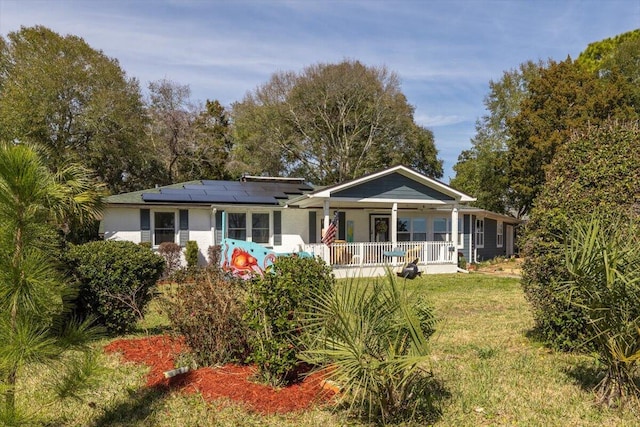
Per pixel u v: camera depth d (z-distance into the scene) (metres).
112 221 17.06
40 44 24.86
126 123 25.98
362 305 3.93
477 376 5.49
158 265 7.93
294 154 38.91
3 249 2.92
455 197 20.31
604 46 38.81
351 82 36.91
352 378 3.68
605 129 6.77
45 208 3.25
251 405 4.48
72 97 24.67
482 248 26.89
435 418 4.25
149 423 4.21
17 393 4.15
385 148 38.38
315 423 4.15
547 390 5.02
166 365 5.66
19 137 22.03
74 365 3.30
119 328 7.53
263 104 38.12
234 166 35.19
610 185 6.29
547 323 6.65
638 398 4.36
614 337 4.25
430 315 4.32
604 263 4.18
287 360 4.73
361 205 20.45
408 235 22.80
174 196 18.19
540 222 6.76
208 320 5.68
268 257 15.72
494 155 31.88
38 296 2.94
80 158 24.14
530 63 33.41
